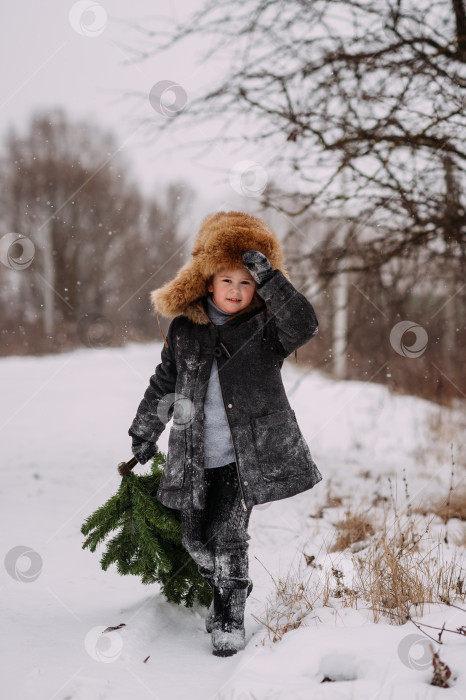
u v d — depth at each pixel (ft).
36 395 45.65
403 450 28.17
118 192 107.86
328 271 19.98
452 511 17.26
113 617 10.01
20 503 17.56
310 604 10.07
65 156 107.96
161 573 10.23
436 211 18.12
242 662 8.18
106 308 105.40
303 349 34.60
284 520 16.96
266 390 9.48
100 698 7.61
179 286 9.77
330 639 8.32
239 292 9.66
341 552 12.13
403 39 16.37
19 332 102.22
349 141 16.80
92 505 17.63
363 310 21.47
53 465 23.48
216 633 8.99
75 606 10.52
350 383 47.85
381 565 10.91
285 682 7.51
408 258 19.84
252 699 7.22
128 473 10.22
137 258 105.81
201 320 9.70
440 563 11.69
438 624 8.85
